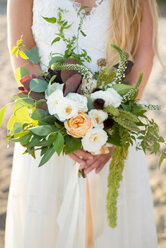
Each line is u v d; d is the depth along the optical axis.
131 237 1.91
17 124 1.44
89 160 1.56
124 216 1.86
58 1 1.80
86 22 1.83
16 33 1.87
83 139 1.39
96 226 1.79
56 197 1.81
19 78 1.65
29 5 1.87
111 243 1.82
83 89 1.51
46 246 1.82
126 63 1.64
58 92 1.40
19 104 1.46
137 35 1.90
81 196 1.74
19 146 1.84
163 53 7.85
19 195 1.85
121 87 1.46
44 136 1.41
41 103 1.46
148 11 1.91
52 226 1.81
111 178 1.51
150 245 1.99
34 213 1.79
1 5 12.64
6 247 1.92
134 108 1.49
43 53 1.85
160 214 2.96
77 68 1.48
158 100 5.40
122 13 1.81
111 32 1.84
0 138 3.64
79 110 1.40
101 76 1.50
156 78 6.61
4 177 3.43
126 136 1.45
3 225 2.80
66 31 1.82
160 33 9.55
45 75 1.53
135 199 1.89
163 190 3.29
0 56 7.44
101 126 1.42
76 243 1.79
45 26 1.82
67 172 1.81
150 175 3.53
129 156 1.85
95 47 1.84
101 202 1.77
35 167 1.79
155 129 1.47
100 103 1.41
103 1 1.82
